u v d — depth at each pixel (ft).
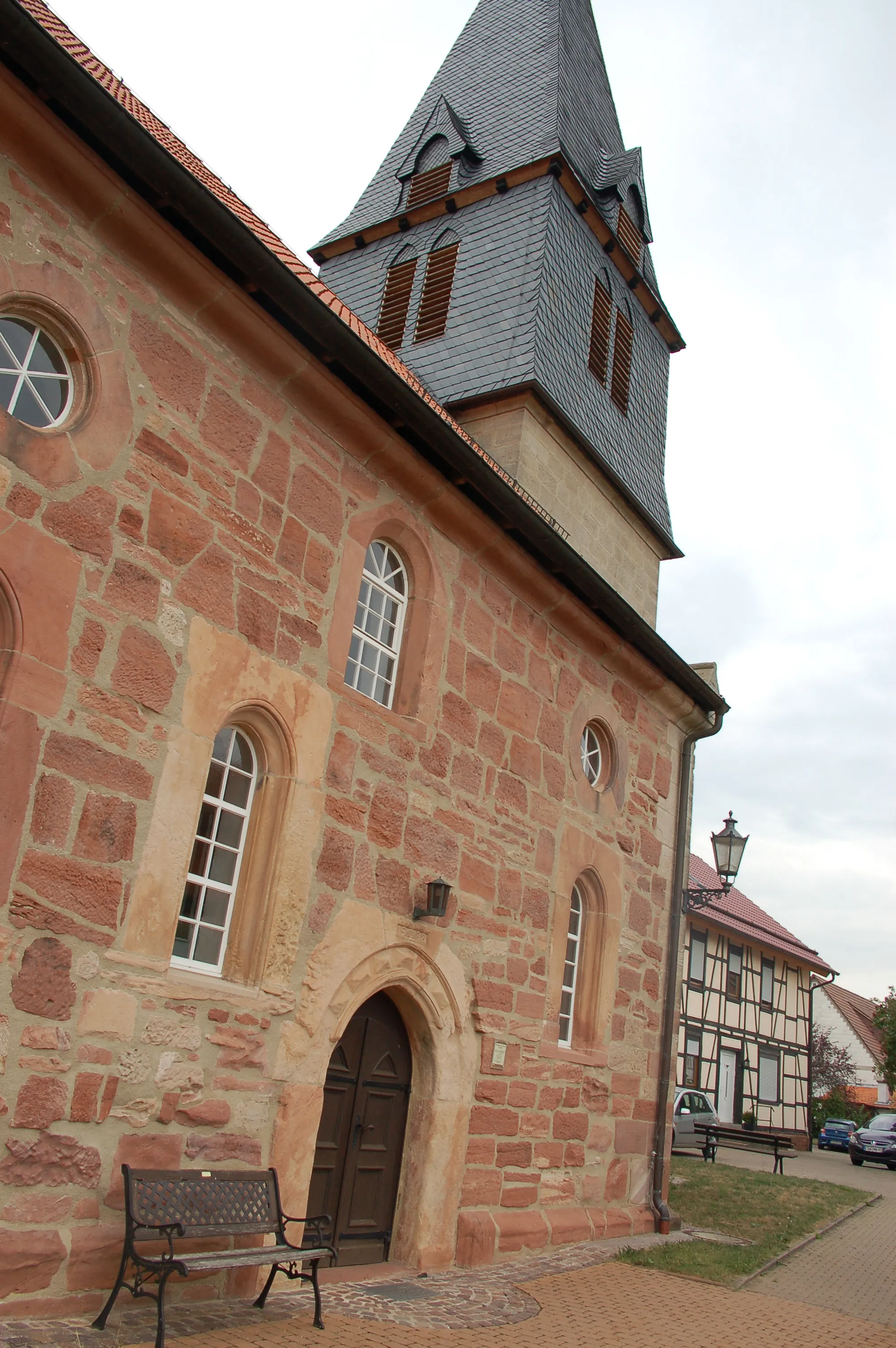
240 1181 20.44
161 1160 19.40
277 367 23.90
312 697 23.91
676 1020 38.86
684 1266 30.94
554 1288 26.45
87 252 20.11
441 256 50.34
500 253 47.67
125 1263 17.57
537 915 31.45
